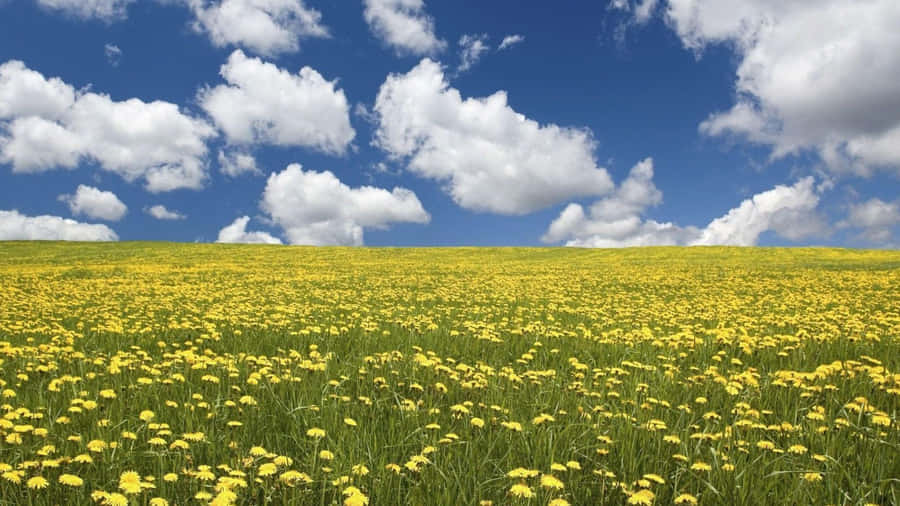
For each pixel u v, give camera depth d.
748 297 21.08
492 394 6.46
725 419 5.55
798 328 12.20
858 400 5.64
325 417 5.39
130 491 3.39
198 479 4.01
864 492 4.00
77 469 4.22
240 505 3.71
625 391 6.81
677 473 4.09
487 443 4.91
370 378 7.21
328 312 15.88
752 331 12.20
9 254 58.47
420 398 6.47
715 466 4.21
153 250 64.44
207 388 6.73
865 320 13.39
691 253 63.28
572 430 5.19
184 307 17.08
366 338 10.84
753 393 6.51
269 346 10.27
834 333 10.75
